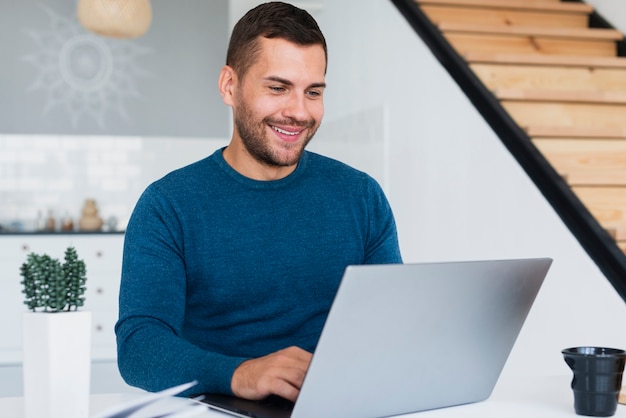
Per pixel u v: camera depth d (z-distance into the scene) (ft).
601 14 13.33
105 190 19.39
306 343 5.43
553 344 8.94
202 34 19.93
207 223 5.33
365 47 13.24
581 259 8.51
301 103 5.09
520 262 4.09
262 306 5.39
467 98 10.43
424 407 4.12
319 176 5.74
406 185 12.12
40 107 19.10
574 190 9.53
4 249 17.11
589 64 11.89
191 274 5.31
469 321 4.02
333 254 5.59
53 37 19.15
